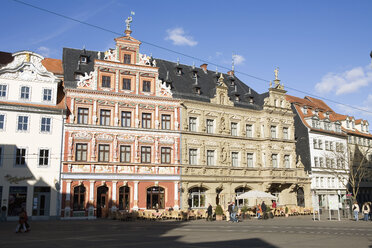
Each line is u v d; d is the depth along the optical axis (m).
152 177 46.31
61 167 42.00
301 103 70.56
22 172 40.44
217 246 18.59
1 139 40.16
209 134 51.41
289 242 20.30
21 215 26.91
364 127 82.25
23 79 42.44
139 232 26.69
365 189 76.50
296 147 66.69
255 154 56.19
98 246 18.64
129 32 48.91
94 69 45.72
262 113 57.47
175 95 50.25
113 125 45.34
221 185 51.44
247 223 36.78
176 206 47.22
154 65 49.50
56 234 25.28
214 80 58.88
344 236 23.56
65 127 42.88
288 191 58.06
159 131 47.75
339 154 68.12
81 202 42.53
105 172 43.81
